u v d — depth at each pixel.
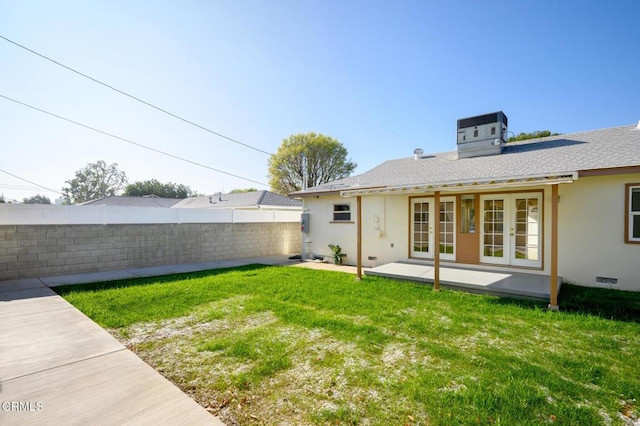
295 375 3.05
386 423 2.29
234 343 3.82
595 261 6.56
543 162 7.55
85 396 2.57
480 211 8.27
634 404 2.56
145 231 10.03
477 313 5.03
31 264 7.95
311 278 8.05
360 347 3.72
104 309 5.21
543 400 2.55
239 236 12.60
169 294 6.26
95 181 47.78
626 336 4.03
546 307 5.29
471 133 10.24
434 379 2.92
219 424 2.22
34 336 3.97
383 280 7.64
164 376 3.03
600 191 6.52
